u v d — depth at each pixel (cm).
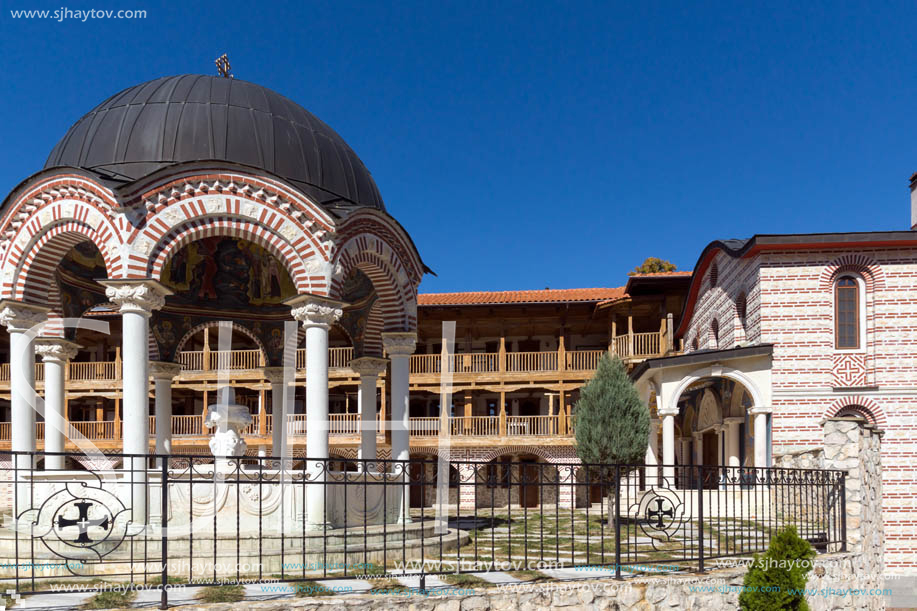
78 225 1425
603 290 4184
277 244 1462
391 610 1007
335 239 1497
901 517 2362
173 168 1394
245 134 1527
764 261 2486
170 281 1908
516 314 4178
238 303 2033
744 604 1183
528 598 1064
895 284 2428
